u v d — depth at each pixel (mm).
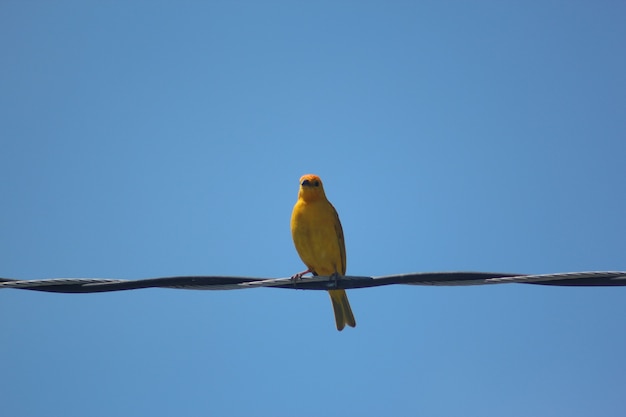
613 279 11430
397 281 12367
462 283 12031
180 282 12594
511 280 11766
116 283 12609
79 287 12695
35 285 12594
